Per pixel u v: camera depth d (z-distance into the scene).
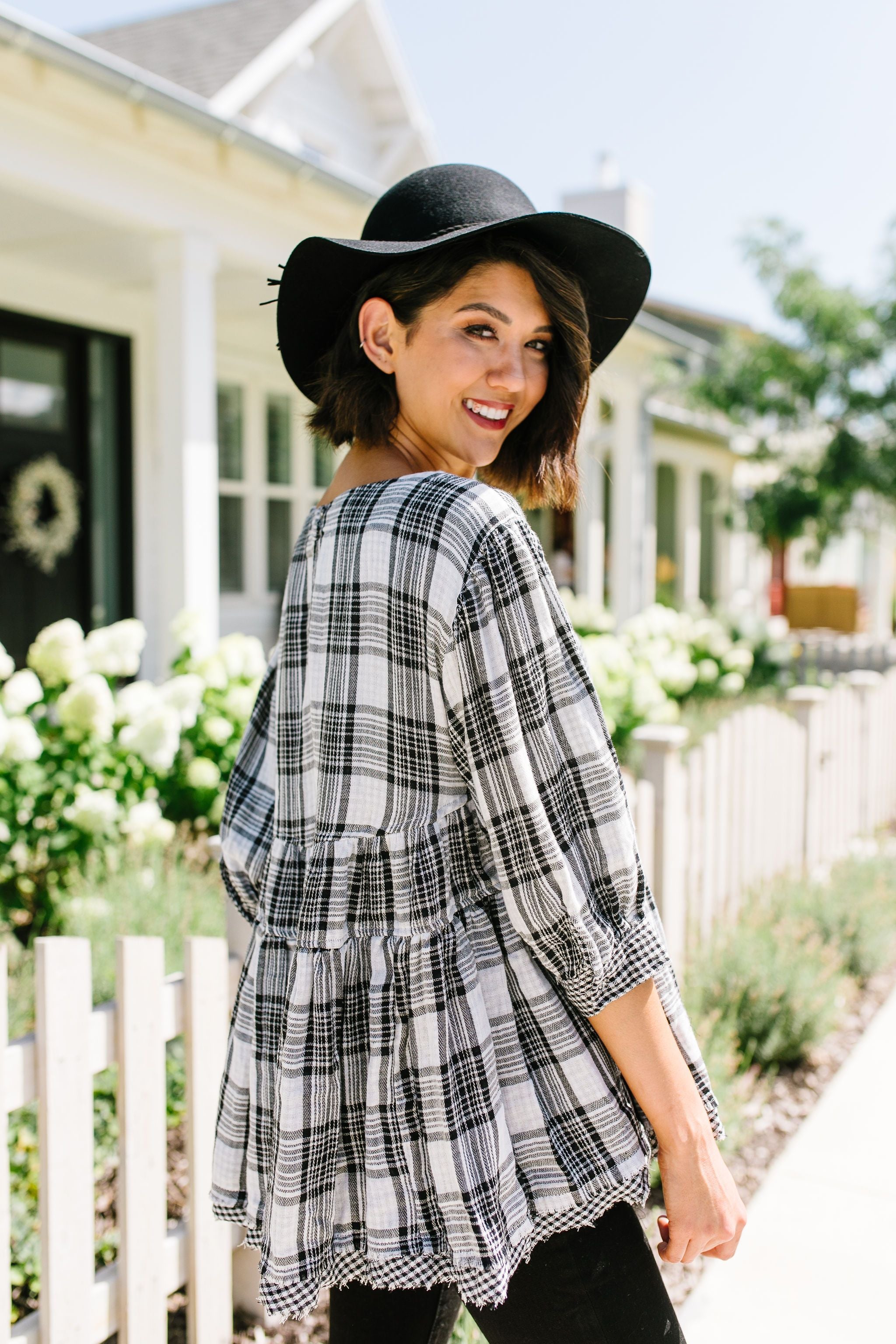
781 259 13.22
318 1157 1.03
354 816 1.05
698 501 17.88
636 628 8.34
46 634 3.93
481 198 1.15
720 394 13.60
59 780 3.70
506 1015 1.06
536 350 1.22
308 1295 1.01
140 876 3.56
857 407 13.28
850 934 4.09
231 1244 2.09
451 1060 1.02
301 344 1.33
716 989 3.32
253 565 9.16
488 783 0.99
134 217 5.42
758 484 15.01
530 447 1.34
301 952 1.06
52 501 7.40
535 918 0.99
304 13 8.97
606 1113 1.05
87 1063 1.71
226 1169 1.15
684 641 8.55
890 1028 3.63
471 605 0.98
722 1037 3.12
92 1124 1.75
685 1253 1.05
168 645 7.10
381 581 1.03
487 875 1.07
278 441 9.49
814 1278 2.32
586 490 12.02
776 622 11.61
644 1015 1.02
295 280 1.23
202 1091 1.92
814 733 5.03
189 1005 1.89
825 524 14.00
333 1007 1.04
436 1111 1.01
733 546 20.28
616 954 1.00
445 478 1.05
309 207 6.38
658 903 3.21
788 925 3.85
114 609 7.92
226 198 5.90
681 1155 1.03
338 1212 1.04
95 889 3.59
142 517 7.90
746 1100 3.03
